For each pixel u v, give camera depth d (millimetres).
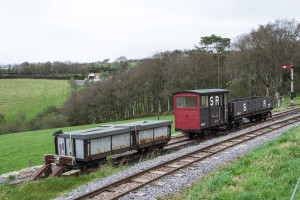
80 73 125125
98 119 61312
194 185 8328
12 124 58344
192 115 17625
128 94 56938
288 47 46938
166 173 9648
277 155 9828
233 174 8836
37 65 127562
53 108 61844
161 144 15734
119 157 14531
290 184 7352
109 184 8719
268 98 26000
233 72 57531
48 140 27781
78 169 11438
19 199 8711
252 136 16391
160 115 54844
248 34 49844
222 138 16688
